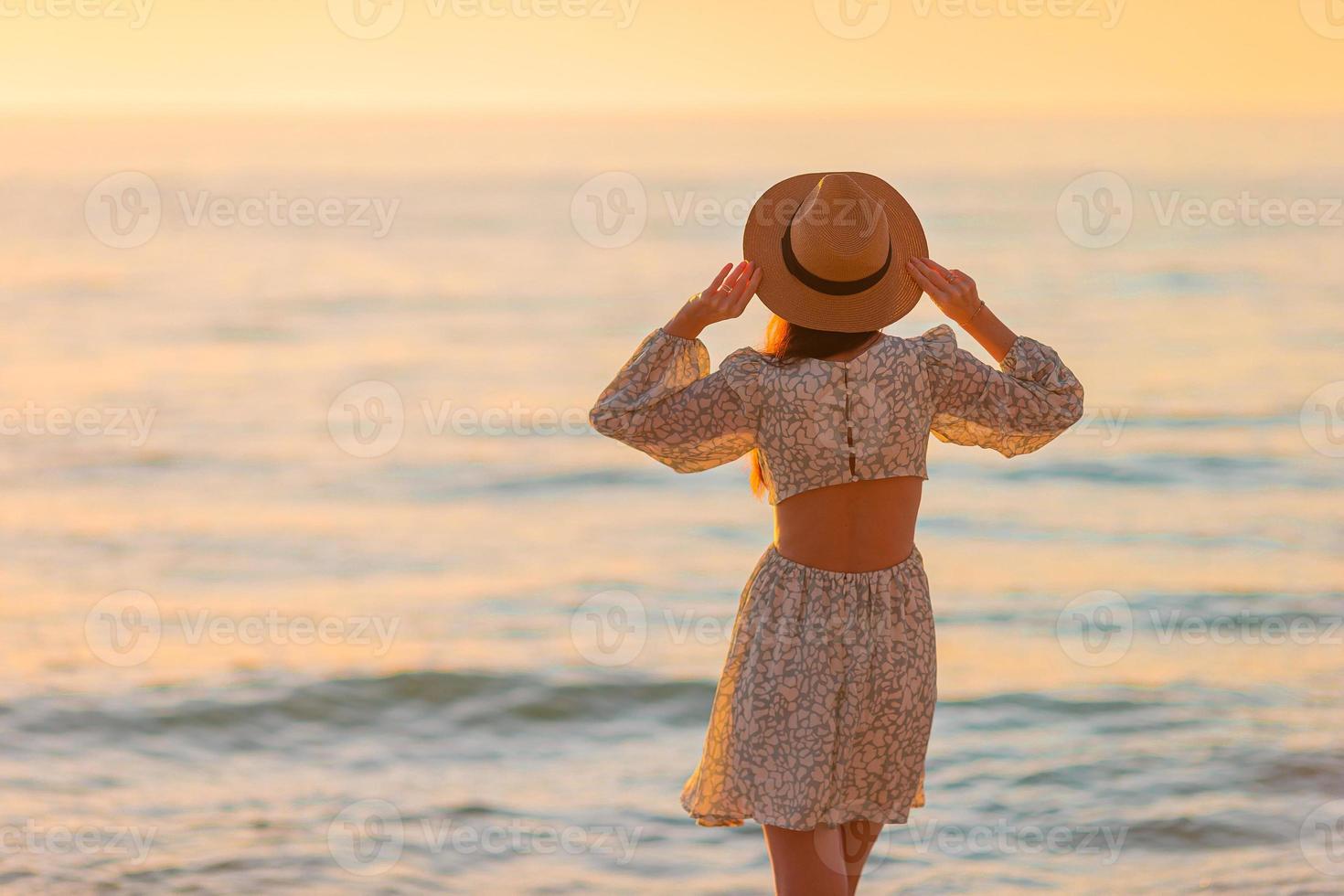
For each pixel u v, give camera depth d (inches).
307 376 1322.6
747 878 244.1
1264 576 548.4
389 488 826.2
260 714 378.0
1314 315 1636.3
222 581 585.0
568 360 1448.1
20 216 3629.4
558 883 239.3
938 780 299.7
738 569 621.9
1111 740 329.7
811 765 143.7
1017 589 542.0
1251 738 323.3
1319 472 801.6
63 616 508.1
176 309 1868.8
